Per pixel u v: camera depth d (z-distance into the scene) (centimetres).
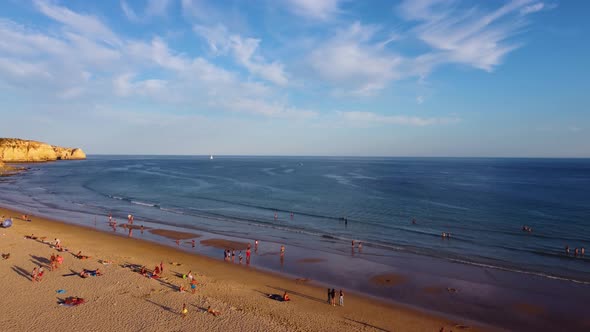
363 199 7206
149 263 3064
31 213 5459
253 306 2242
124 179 11444
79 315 2031
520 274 2972
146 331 1875
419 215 5581
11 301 2189
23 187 8812
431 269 3078
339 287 2652
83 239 3853
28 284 2453
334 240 4081
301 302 2352
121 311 2091
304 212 5816
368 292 2562
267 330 1920
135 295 2325
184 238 4066
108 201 6825
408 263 3241
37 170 14275
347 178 12350
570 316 2211
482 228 4722
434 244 3931
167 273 2805
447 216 5506
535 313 2252
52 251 3206
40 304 2158
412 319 2145
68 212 5616
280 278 2817
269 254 3475
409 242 4019
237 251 3572
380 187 9412
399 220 5219
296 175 13762
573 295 2534
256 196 7619
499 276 2920
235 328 1928
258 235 4272
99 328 1895
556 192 8381
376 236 4288
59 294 2302
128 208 6075
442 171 16950
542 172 16300
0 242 3444
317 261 3266
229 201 6906
